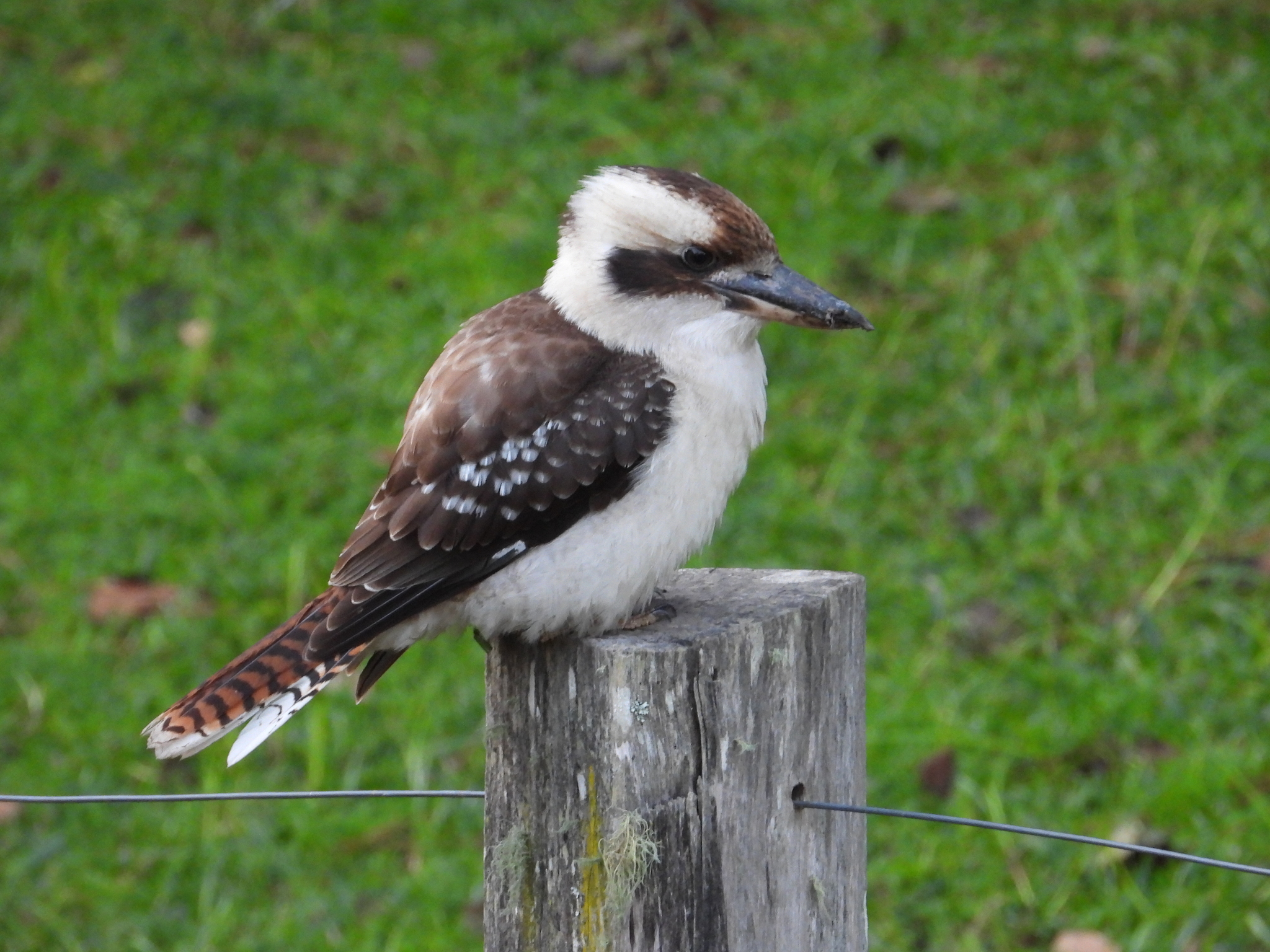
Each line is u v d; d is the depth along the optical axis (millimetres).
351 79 16031
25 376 13234
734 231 6285
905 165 14375
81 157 15055
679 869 5102
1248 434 11836
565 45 16375
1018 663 10391
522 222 14141
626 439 6102
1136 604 10742
